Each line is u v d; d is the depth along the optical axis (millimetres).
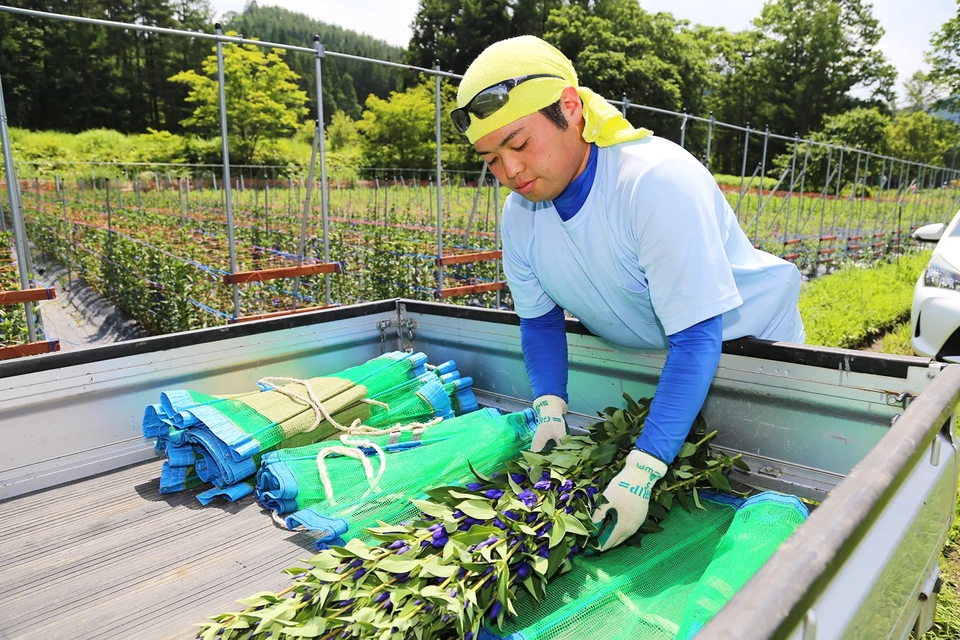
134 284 10984
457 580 1348
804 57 53219
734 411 1961
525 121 1482
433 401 2549
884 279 10633
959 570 2930
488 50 1517
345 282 11492
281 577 1619
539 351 2146
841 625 934
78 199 28828
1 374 1852
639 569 1594
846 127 40750
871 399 1662
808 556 796
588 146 1668
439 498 1644
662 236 1512
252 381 2502
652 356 2146
